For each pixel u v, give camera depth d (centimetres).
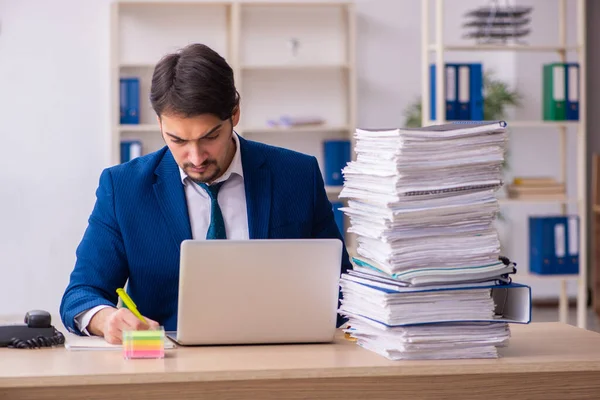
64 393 187
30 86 664
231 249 214
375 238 214
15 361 200
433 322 204
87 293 241
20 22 662
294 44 683
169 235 253
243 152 265
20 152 665
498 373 204
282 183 267
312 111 702
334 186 675
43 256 670
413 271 203
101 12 672
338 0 702
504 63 768
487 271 208
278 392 195
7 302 667
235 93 228
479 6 734
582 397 209
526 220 777
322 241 219
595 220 737
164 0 672
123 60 677
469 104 569
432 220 207
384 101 716
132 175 258
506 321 208
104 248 251
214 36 687
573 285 800
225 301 216
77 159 672
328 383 197
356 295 221
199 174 230
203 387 192
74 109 671
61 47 668
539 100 767
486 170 211
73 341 224
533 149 773
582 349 218
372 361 201
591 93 831
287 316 221
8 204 664
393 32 716
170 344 221
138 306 254
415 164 204
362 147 222
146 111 678
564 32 609
